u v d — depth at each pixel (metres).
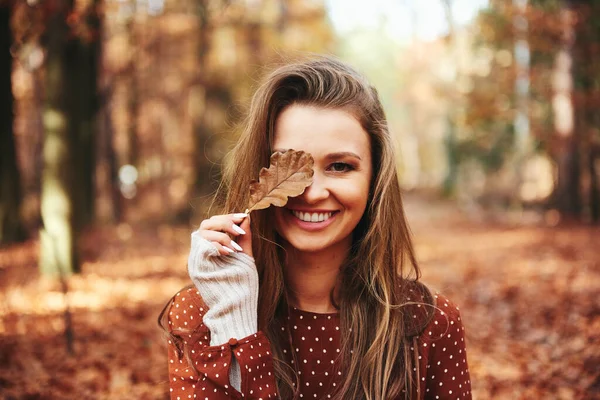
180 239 16.55
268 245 1.70
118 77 17.53
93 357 5.50
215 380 1.52
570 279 9.12
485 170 28.80
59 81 9.27
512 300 7.96
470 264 11.73
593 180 19.14
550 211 23.02
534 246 14.12
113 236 15.73
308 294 1.75
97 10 9.34
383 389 1.64
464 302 8.09
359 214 1.66
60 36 9.02
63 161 9.35
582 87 15.91
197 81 19.41
